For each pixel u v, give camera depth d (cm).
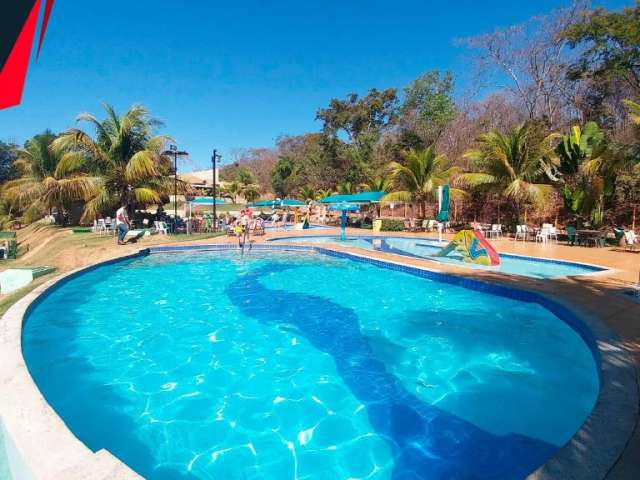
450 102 3494
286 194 5747
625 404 327
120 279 1073
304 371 521
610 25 1870
